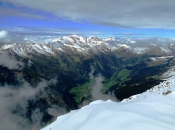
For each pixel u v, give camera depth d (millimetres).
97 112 38156
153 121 30125
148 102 44594
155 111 37344
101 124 30875
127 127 28000
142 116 32094
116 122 30500
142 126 27906
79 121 40969
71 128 38312
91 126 31375
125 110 36625
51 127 49062
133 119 30688
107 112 35812
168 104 43781
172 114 36719
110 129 28453
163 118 33312
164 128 27906
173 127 28875
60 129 41719
